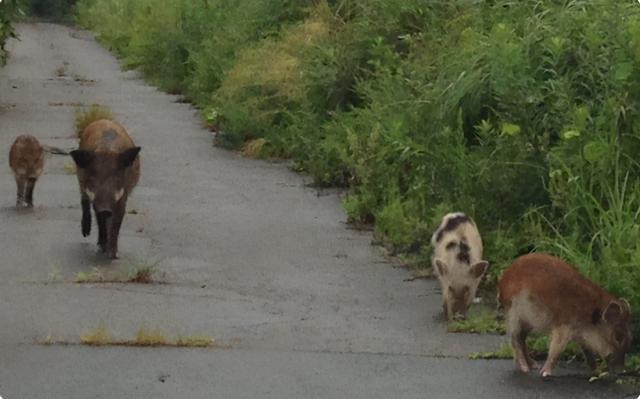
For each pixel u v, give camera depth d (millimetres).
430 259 11641
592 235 10492
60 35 50750
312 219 14227
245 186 16312
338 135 16625
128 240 12820
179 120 23469
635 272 9359
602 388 8289
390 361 8828
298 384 8242
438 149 12453
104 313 9930
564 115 11594
